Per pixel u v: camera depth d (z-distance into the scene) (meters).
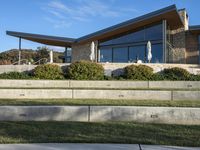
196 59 28.23
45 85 18.64
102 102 13.16
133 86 18.31
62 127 9.66
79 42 30.55
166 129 9.57
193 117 10.27
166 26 26.84
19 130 9.34
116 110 10.53
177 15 25.31
